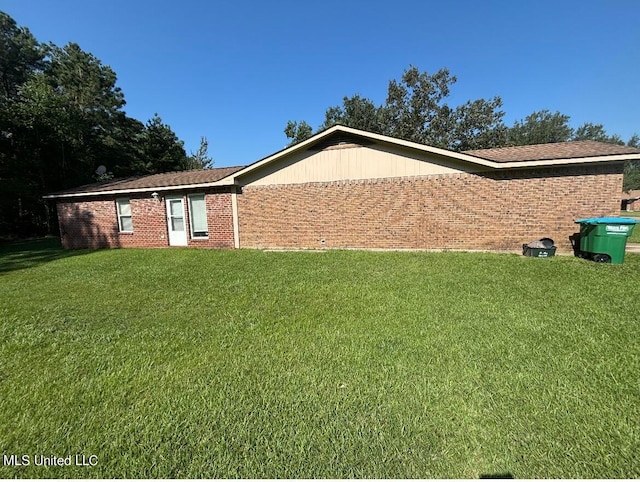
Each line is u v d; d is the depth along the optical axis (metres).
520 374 2.70
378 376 2.73
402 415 2.22
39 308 4.81
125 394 2.57
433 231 9.58
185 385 2.68
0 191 17.50
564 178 8.36
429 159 9.41
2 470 1.85
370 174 9.97
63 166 21.42
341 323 3.97
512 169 8.73
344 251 9.88
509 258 7.95
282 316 4.28
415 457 1.87
